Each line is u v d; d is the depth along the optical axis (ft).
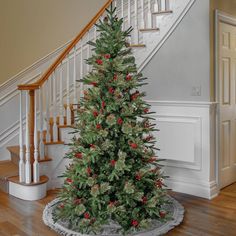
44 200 11.50
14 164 13.84
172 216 9.71
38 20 15.74
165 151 12.65
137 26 13.38
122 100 9.13
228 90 12.69
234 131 13.26
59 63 12.75
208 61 11.48
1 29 14.52
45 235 8.68
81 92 13.41
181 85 12.18
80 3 17.42
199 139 11.76
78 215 9.19
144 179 9.22
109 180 8.96
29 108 12.92
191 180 12.05
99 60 9.29
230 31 12.69
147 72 13.06
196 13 11.70
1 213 10.25
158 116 12.81
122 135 9.23
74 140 9.64
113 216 9.15
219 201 11.24
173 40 12.32
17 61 15.11
